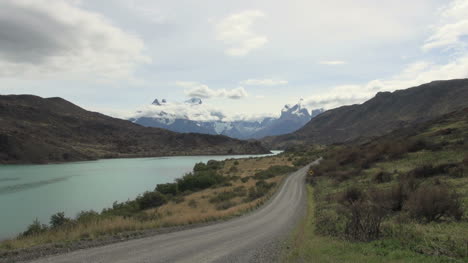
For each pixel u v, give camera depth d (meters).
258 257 10.46
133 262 9.44
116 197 58.50
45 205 49.62
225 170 97.81
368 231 11.92
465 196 19.06
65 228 16.75
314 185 48.38
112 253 10.74
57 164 169.75
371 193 20.39
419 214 14.73
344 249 10.31
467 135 50.62
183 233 16.36
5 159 164.50
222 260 9.95
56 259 9.73
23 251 10.73
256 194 43.41
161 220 20.88
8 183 80.06
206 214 25.33
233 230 17.81
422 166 31.64
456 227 12.38
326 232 14.67
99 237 13.95
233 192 49.91
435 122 91.31
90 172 115.44
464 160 30.44
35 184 78.12
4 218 39.41
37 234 16.80
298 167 88.44
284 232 16.98
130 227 17.08
